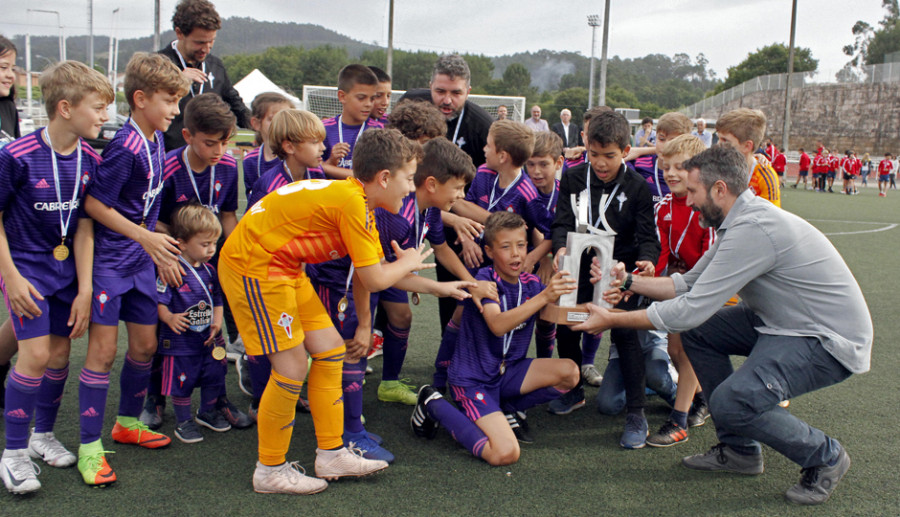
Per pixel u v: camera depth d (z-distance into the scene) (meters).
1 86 4.05
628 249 3.83
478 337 3.41
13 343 3.29
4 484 2.81
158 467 3.04
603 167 3.58
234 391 4.08
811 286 2.86
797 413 3.82
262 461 2.82
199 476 2.96
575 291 3.26
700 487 2.98
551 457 3.25
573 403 3.88
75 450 3.14
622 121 3.54
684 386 3.49
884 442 3.45
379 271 2.79
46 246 2.83
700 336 3.27
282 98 4.17
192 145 3.42
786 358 2.84
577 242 3.22
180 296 3.27
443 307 4.42
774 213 2.89
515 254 3.40
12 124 4.54
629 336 3.42
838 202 20.11
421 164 3.29
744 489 2.97
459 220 3.93
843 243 10.89
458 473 3.05
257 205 2.77
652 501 2.84
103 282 2.94
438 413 3.33
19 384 2.74
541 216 4.17
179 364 3.29
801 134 47.03
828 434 3.54
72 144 2.80
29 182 2.69
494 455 3.12
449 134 4.54
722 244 2.93
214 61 4.99
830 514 2.76
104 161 2.87
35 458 3.06
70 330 2.96
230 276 2.77
